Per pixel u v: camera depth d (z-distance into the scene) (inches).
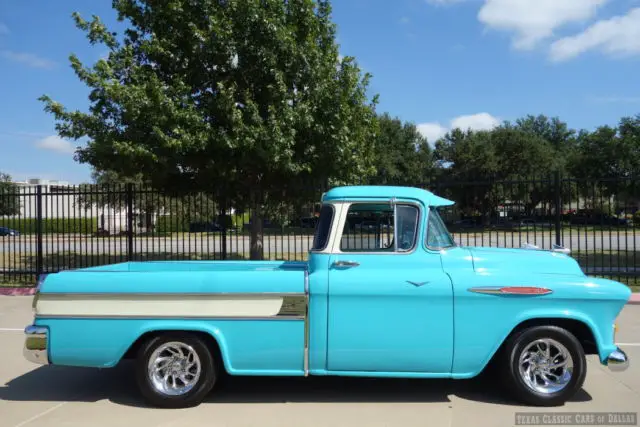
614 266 565.9
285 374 180.5
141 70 458.6
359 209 190.1
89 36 470.9
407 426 166.2
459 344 177.2
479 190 1042.1
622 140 1192.2
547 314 177.2
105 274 186.2
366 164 553.6
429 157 1549.0
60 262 681.0
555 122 1941.4
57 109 447.8
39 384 215.6
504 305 177.6
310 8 479.8
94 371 235.8
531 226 1234.6
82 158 482.3
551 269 189.5
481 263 186.5
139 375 184.1
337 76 479.5
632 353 257.8
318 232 195.5
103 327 182.1
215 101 445.4
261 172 491.8
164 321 180.9
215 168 461.7
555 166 1349.7
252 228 529.3
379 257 185.5
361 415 176.4
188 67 472.1
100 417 176.1
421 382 212.2
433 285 177.5
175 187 514.9
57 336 182.7
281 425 167.8
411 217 189.3
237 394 198.5
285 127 439.2
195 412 179.8
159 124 428.1
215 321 180.2
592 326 177.8
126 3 486.9
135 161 450.9
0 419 175.3
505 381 183.9
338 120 456.4
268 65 450.9
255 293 179.6
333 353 178.4
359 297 178.1
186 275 184.1
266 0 458.0
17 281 545.3
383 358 178.2
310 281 180.5
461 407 183.2
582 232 1121.4
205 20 465.1
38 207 521.7
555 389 181.0
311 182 491.2
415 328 177.5
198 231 1227.2
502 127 1502.2
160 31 478.3
